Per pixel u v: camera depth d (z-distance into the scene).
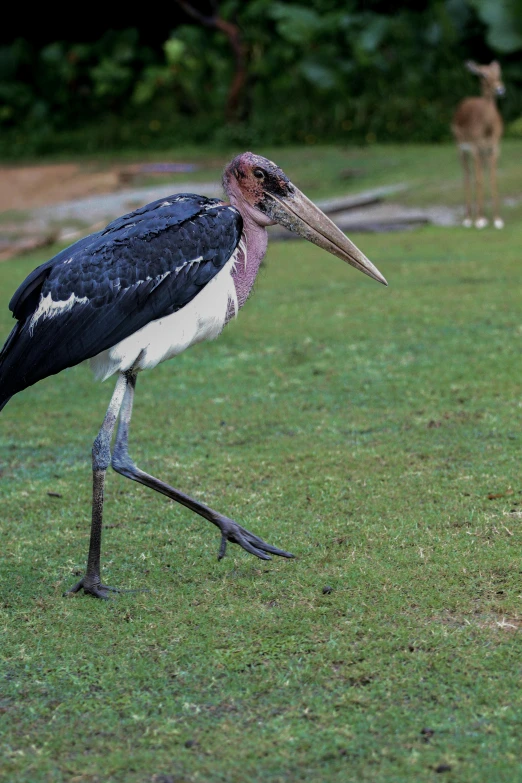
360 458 7.94
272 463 7.96
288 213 6.34
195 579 6.02
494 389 9.53
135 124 33.03
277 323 12.71
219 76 32.47
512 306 12.76
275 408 9.44
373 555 6.15
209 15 34.25
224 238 5.96
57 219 23.38
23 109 33.94
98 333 5.74
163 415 9.41
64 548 6.57
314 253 17.70
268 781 4.09
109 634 5.37
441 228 19.33
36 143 31.75
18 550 6.56
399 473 7.56
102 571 6.20
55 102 34.25
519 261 15.60
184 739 4.40
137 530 6.84
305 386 10.10
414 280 14.73
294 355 11.26
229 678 4.87
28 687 4.88
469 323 12.09
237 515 6.93
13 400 10.23
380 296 13.84
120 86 33.47
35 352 5.79
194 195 6.24
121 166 28.50
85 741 4.43
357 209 21.75
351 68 30.94
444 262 15.95
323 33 31.03
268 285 15.05
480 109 18.80
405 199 21.84
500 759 4.15
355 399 9.56
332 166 26.48
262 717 4.54
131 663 5.05
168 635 5.32
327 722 4.46
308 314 13.09
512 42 28.59
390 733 4.36
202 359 11.36
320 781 4.08
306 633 5.25
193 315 5.96
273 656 5.05
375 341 11.61
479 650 4.98
